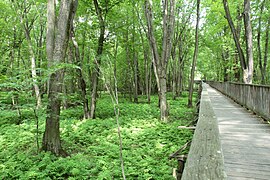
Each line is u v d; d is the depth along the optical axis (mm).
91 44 13133
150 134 8805
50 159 5906
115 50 18828
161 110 12055
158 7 20531
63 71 6758
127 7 18219
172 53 26094
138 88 37344
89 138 8375
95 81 12898
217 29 19094
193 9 22875
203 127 3055
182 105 19422
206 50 36094
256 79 28422
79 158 6078
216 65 38469
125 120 11883
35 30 23594
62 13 6648
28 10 17484
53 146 6473
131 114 13992
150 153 6621
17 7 16219
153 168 5395
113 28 13875
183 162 3641
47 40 7023
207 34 25328
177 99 25297
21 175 5016
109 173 5016
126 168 5453
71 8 6883
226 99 13445
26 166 5617
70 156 6535
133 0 14289
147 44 24156
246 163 3559
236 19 19047
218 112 8617
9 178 5066
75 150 7102
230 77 30969
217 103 11500
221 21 17625
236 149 4242
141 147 7328
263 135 5219
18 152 6730
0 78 5887
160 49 22656
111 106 17969
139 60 32969
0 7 14992
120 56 28234
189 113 14555
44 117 6465
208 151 2027
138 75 33906
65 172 5289
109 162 5898
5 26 16281
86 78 14086
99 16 12594
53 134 6496
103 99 25531
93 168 5531
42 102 6949
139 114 14000
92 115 12805
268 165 3473
